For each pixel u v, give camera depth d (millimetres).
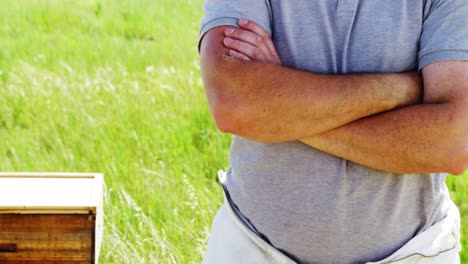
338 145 2172
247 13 2248
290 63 2246
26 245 2973
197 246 4250
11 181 3166
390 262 2234
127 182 4926
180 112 6531
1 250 2969
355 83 2174
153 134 5844
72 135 5832
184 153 5582
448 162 2170
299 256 2258
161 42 9617
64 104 6414
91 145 5582
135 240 4281
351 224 2213
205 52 2262
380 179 2203
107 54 8602
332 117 2160
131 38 10031
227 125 2207
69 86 6867
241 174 2299
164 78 7379
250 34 2236
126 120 6102
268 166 2238
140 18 10836
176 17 11391
